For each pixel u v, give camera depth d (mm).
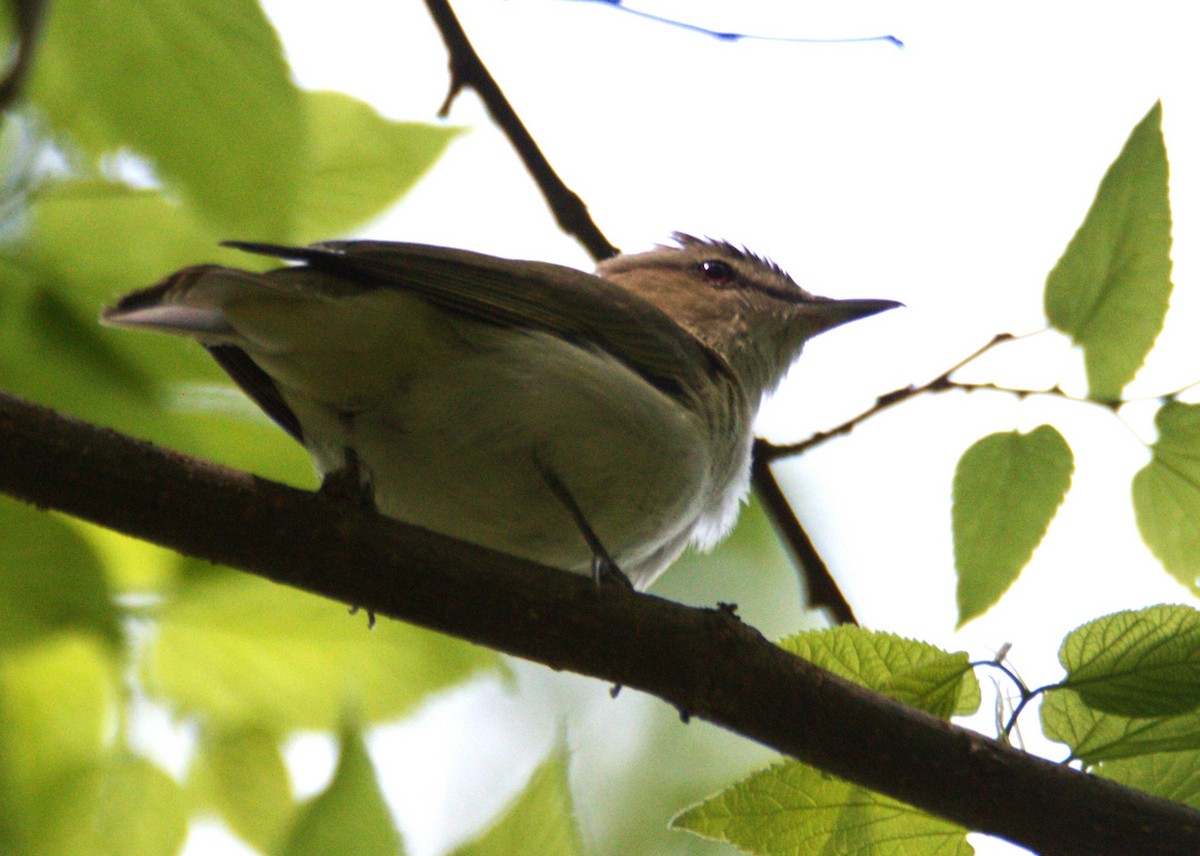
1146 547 7727
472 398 8438
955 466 7816
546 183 10195
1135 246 7602
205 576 9195
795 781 6672
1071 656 6445
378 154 9086
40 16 6953
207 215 7371
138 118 7305
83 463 6695
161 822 9211
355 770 5734
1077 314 7727
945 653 6762
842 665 6961
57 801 9078
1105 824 6613
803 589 9461
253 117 7309
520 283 8977
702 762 13242
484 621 7094
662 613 7082
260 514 6926
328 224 9172
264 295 7734
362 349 8172
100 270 8844
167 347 9133
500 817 5445
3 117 7734
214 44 7273
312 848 5641
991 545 7762
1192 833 6598
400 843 5680
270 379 9000
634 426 8680
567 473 8648
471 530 9055
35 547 8211
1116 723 6598
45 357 8805
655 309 9820
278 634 9359
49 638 8242
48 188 8602
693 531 10180
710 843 12336
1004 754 6688
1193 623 6348
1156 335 7602
